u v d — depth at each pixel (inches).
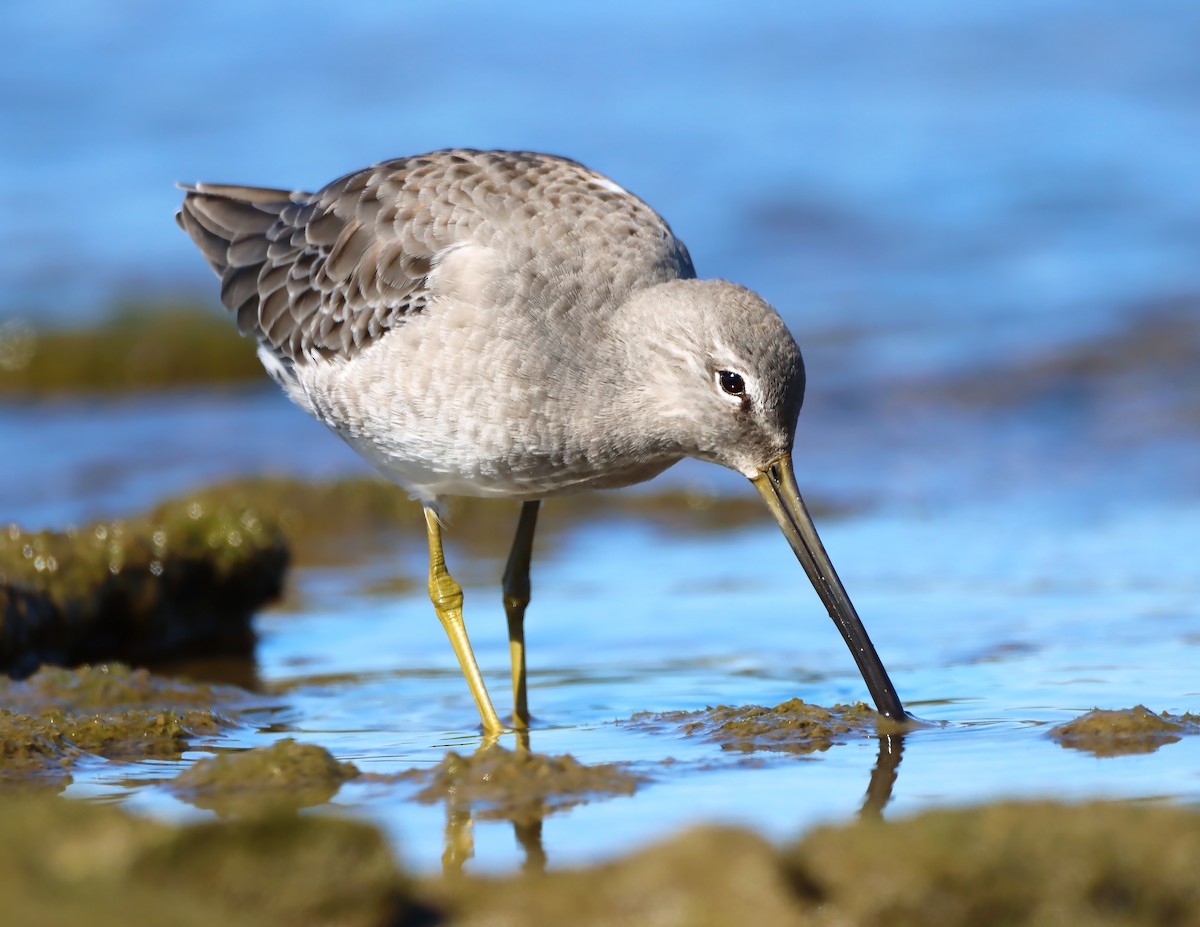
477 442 461.4
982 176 1230.9
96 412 974.4
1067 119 1347.2
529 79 1481.3
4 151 1310.3
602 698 478.0
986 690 455.8
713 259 1119.6
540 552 689.0
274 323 509.4
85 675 490.6
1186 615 534.0
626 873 282.5
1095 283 1023.0
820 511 730.2
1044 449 796.6
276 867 274.8
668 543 698.2
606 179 487.5
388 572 667.4
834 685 478.3
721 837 286.5
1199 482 734.5
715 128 1358.3
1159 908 273.4
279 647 566.3
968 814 291.3
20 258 1161.4
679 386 448.5
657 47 1571.1
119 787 382.6
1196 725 402.6
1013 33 1581.0
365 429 483.8
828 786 364.5
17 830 280.4
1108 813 290.8
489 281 458.0
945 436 824.9
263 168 1272.1
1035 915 271.6
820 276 1083.9
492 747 386.0
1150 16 1598.2
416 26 1592.0
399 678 518.3
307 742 417.4
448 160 491.8
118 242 1182.9
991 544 657.6
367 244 481.4
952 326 980.6
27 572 541.6
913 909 272.1
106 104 1389.0
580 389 453.1
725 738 411.8
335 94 1433.3
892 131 1339.8
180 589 574.9
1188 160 1235.2
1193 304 970.1
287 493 746.2
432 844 326.3
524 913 276.8
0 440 903.7
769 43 1574.8
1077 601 561.6
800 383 444.8
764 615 572.7
